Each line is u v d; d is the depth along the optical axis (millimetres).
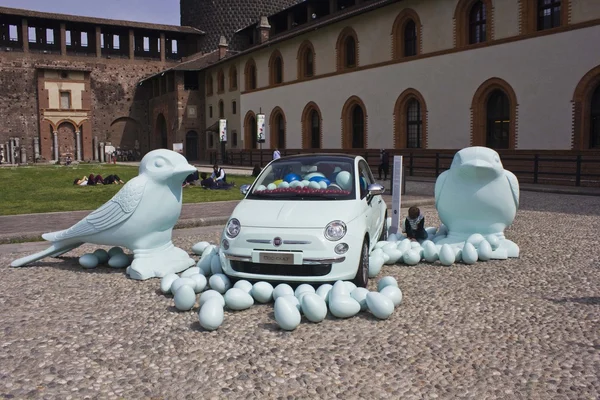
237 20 60750
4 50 55500
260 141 40781
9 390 3805
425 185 22359
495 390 3773
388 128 30703
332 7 38812
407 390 3781
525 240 9617
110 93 60875
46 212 13398
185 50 65125
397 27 29734
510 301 5898
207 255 7207
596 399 3633
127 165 47781
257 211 6656
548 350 4492
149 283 6859
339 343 4703
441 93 27141
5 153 55781
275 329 5090
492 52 24344
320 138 36844
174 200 7422
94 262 7699
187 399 3668
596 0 20203
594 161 20344
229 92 49938
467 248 7805
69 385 3889
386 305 5262
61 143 58406
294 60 39188
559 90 21656
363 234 6469
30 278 7137
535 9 22703
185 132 55531
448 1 26422
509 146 23969
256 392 3764
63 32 57719
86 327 5145
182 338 4848
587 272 7176
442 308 5680
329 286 5793
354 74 33094
